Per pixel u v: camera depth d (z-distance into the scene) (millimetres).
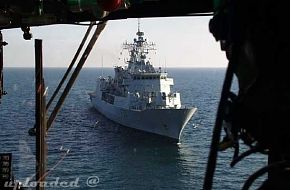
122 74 94750
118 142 72875
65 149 64875
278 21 2156
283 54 2160
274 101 2207
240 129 2502
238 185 47344
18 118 92562
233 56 2156
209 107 131000
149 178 52969
